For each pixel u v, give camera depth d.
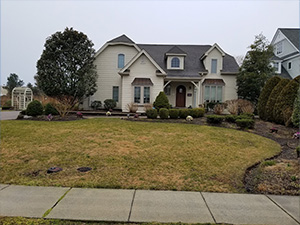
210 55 19.77
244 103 15.51
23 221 2.92
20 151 6.27
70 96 15.37
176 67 19.50
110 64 19.02
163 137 8.20
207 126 10.64
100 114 15.54
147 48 22.58
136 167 5.28
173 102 20.00
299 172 4.90
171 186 4.26
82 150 6.45
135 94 16.55
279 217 3.14
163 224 2.92
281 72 23.33
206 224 2.93
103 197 3.71
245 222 3.00
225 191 4.09
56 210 3.22
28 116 13.05
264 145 7.63
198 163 5.64
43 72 15.43
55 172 4.84
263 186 4.28
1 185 4.17
